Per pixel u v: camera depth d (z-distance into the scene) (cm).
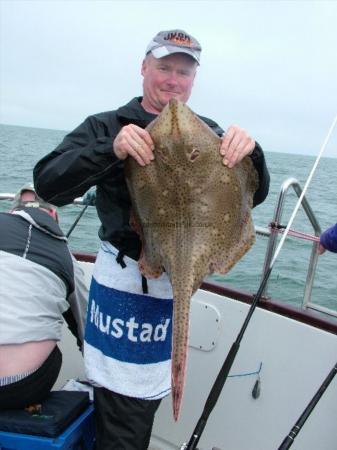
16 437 208
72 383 282
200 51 214
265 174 188
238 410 295
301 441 275
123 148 173
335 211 1404
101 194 220
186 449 217
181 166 172
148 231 184
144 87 218
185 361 159
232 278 745
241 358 295
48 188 195
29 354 220
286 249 905
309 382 275
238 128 177
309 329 275
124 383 216
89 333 229
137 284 213
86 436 233
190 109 175
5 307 218
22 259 229
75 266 284
